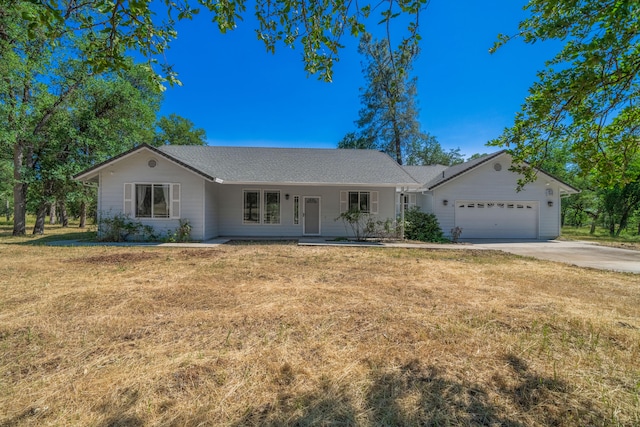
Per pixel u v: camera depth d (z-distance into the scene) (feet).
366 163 50.11
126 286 16.98
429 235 44.73
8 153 49.26
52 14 7.30
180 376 8.10
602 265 25.76
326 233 47.37
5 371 8.30
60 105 47.42
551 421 6.59
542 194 49.32
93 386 7.62
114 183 38.63
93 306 13.56
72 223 83.61
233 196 46.78
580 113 9.50
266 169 45.88
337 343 10.18
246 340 10.35
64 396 7.22
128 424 6.35
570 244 41.93
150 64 9.39
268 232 47.03
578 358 9.28
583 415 6.77
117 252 29.48
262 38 9.91
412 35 8.98
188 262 24.57
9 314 12.49
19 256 26.73
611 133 9.71
